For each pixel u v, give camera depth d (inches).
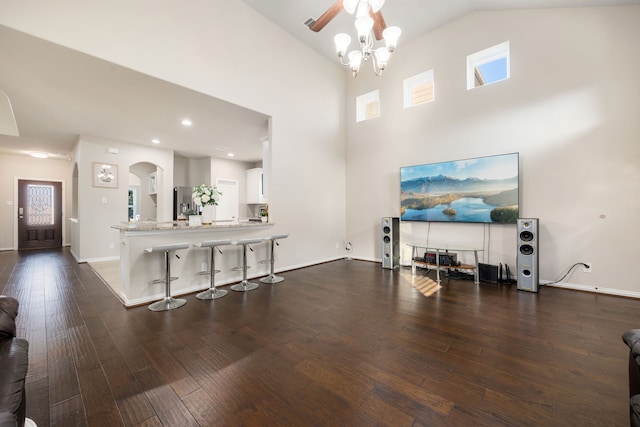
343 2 86.0
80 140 206.5
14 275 171.0
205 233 145.1
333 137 220.8
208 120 175.3
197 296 131.9
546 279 144.4
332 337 90.1
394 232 192.9
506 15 154.9
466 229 170.2
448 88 176.2
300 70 191.6
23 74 115.3
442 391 63.0
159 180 256.1
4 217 272.4
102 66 109.7
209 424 53.7
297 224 192.2
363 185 222.1
